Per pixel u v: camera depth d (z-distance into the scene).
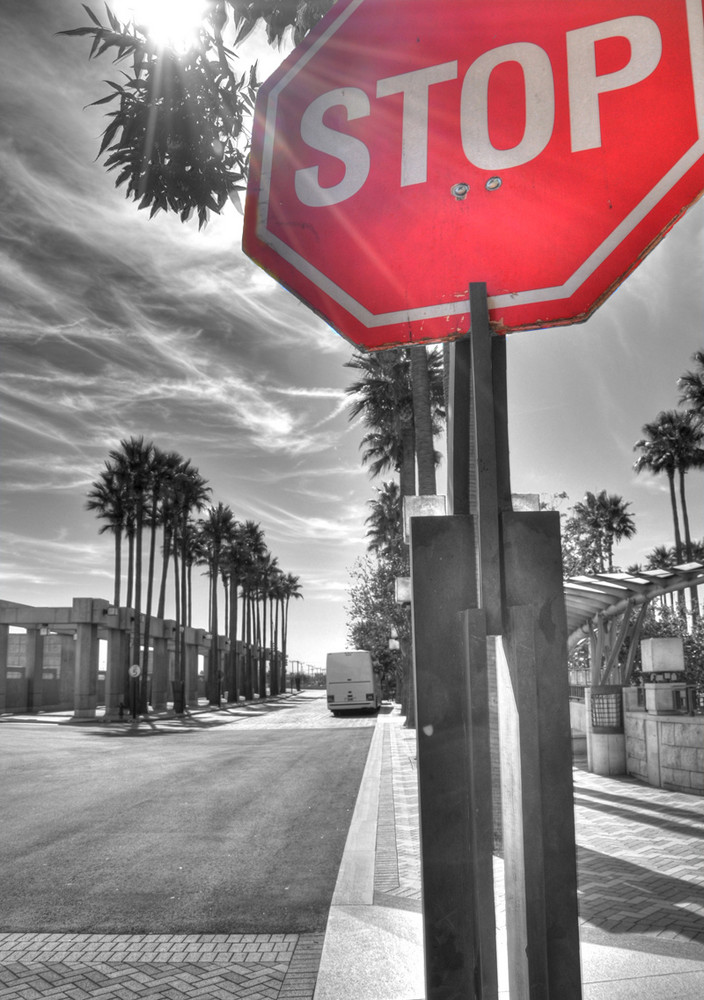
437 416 33.41
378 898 6.04
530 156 1.62
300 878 6.87
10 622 45.72
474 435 1.48
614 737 12.85
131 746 22.95
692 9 1.58
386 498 43.62
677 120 1.55
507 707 1.32
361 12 1.76
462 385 1.55
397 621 36.12
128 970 4.70
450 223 1.63
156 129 3.55
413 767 15.48
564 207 1.58
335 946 4.94
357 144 1.72
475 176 1.64
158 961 4.84
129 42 3.43
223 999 4.21
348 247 1.69
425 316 1.61
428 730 1.31
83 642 42.22
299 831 9.09
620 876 6.12
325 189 1.73
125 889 6.58
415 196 1.66
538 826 1.27
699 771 10.28
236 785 13.30
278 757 18.47
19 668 61.06
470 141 1.65
